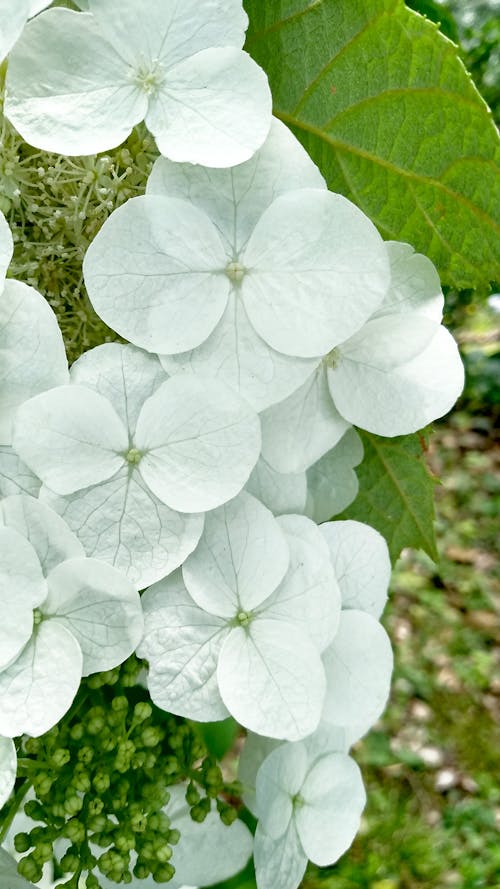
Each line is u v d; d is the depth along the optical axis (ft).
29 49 0.75
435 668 2.86
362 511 0.92
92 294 0.75
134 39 0.75
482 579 3.13
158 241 0.76
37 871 0.78
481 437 3.60
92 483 0.77
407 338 0.82
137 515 0.77
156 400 0.76
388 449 0.91
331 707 0.84
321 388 0.83
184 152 0.75
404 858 2.36
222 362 0.77
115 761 0.79
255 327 0.77
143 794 0.80
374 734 2.65
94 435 0.76
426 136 0.79
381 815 2.45
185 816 0.84
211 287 0.77
